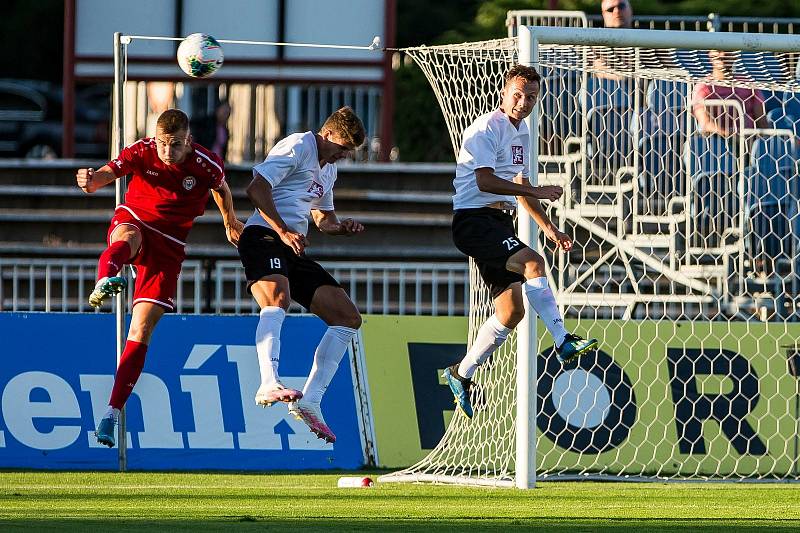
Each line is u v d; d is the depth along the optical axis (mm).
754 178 43344
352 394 36406
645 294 44875
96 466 35531
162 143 26344
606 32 31172
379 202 54750
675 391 35906
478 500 27078
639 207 44250
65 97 56469
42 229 53812
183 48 29938
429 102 66500
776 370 36250
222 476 33438
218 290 43281
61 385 36031
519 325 30312
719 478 33625
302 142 26891
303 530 20969
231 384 36219
